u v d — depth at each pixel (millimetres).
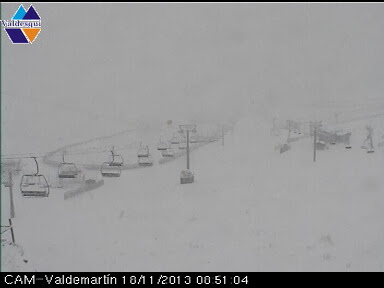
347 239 16953
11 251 18391
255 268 15000
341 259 15094
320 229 18547
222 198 27516
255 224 20609
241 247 17453
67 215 25828
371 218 18891
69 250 18641
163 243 19000
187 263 16094
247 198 26453
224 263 15742
